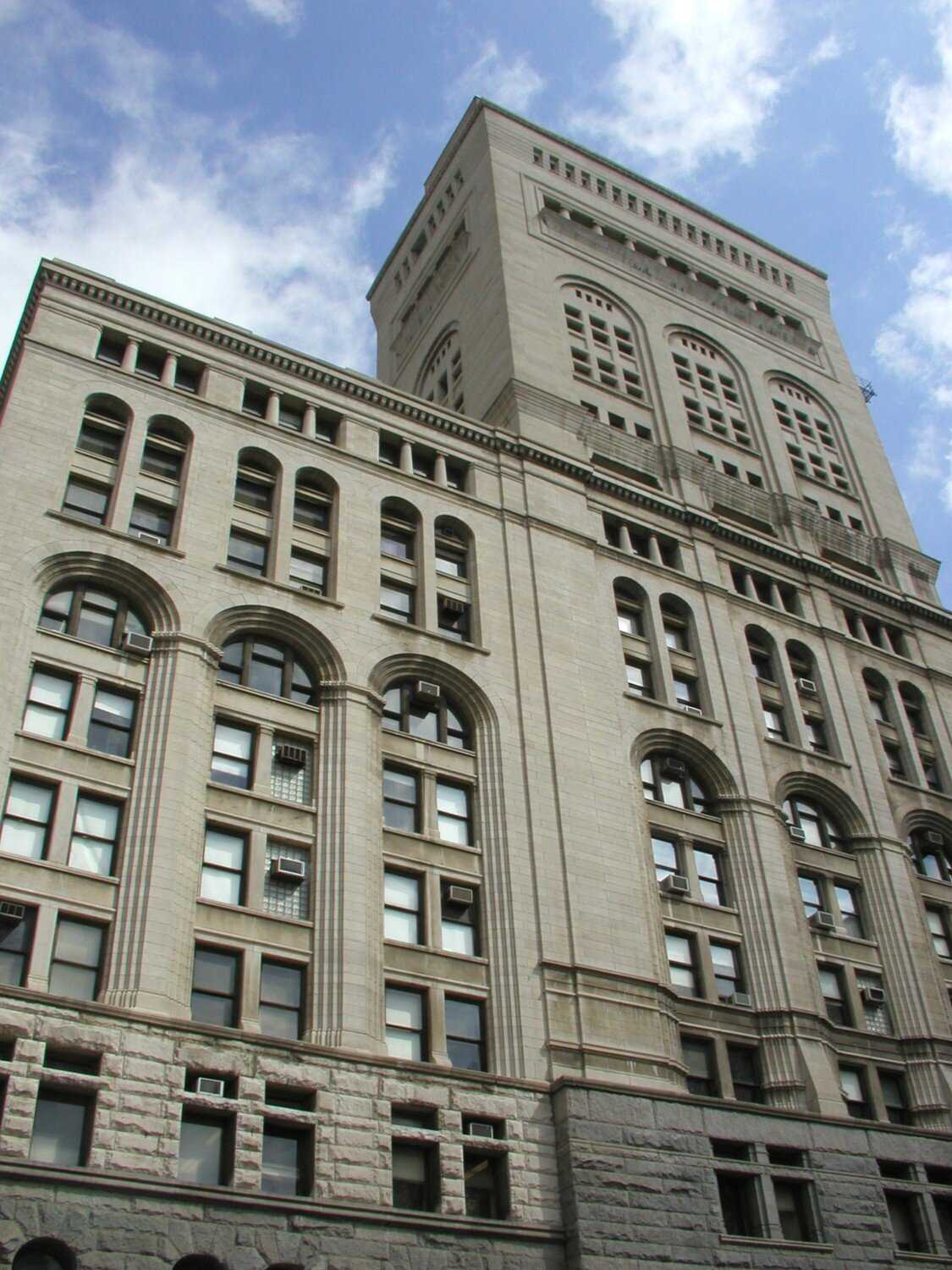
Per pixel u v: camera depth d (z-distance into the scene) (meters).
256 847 34.16
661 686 46.72
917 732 54.78
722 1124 34.53
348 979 32.50
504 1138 31.75
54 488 38.25
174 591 37.78
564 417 55.44
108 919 30.67
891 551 62.84
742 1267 32.09
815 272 81.50
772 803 45.41
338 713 38.16
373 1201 29.12
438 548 45.84
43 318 42.72
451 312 68.81
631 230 73.25
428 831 37.59
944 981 44.72
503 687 42.09
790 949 41.34
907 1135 37.75
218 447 43.06
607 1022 35.34
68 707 34.06
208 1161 28.19
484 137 72.50
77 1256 25.16
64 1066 27.70
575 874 38.28
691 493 56.59
